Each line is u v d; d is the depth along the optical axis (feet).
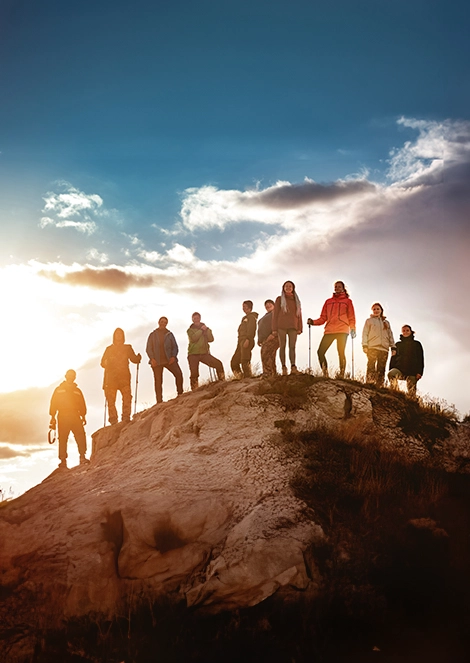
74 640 33.88
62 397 54.39
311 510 38.96
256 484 41.04
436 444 46.98
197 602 35.22
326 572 35.86
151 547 37.73
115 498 40.57
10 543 39.60
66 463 53.16
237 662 31.76
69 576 37.06
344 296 52.65
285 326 51.52
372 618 33.55
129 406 56.75
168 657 32.42
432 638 32.35
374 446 45.42
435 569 35.88
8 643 33.86
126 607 36.04
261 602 34.99
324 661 31.37
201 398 50.96
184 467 43.16
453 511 40.19
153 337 57.72
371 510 39.40
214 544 37.81
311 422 46.09
